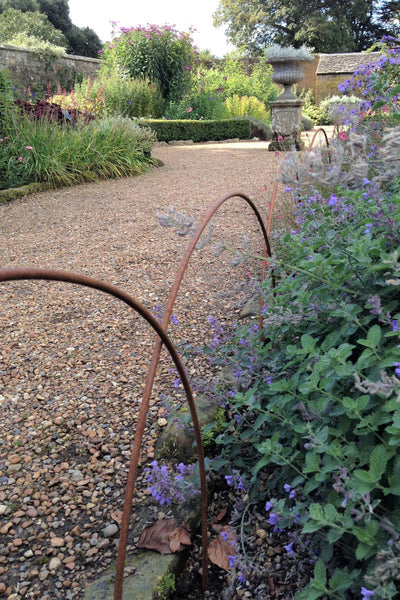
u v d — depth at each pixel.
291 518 1.47
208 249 4.67
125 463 2.18
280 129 10.89
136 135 8.95
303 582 1.57
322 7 33.34
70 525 1.89
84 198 6.86
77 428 2.41
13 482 2.11
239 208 5.91
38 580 1.68
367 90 3.62
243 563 1.55
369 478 1.20
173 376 2.74
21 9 40.12
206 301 3.61
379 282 1.62
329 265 1.81
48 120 8.30
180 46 15.85
